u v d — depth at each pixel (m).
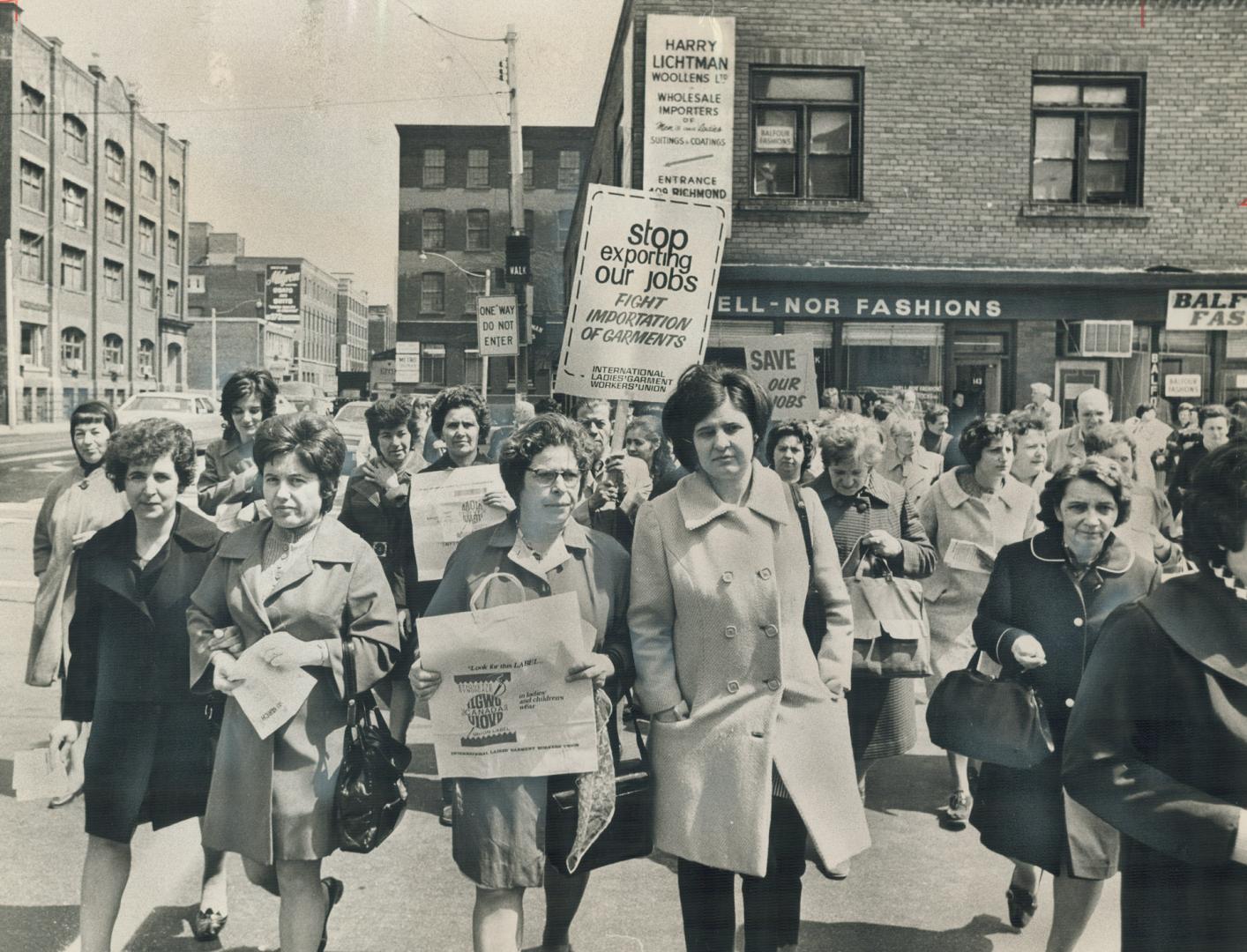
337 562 2.93
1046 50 11.74
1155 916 2.01
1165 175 11.88
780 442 4.26
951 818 4.36
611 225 5.14
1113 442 5.18
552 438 2.78
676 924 3.49
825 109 11.80
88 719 3.23
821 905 3.64
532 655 2.69
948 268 11.77
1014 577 3.28
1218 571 2.15
